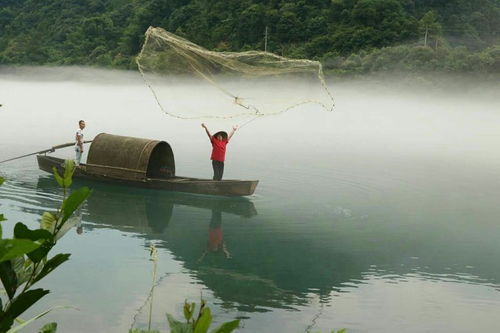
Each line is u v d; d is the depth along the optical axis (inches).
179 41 624.1
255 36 2714.1
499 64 2559.1
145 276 398.6
